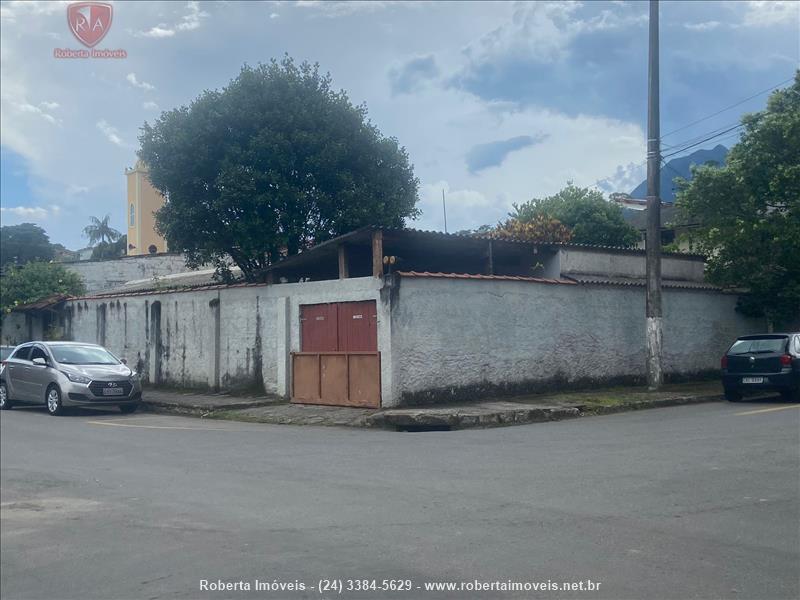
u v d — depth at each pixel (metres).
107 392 17.64
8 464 10.93
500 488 8.05
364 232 16.41
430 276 16.09
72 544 6.84
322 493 8.16
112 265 38.22
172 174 21.11
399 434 13.12
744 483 7.96
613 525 6.51
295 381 17.80
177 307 21.81
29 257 60.31
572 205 32.75
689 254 23.86
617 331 19.62
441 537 6.32
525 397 17.12
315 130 21.48
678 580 5.21
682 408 16.06
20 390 18.80
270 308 18.94
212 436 13.30
